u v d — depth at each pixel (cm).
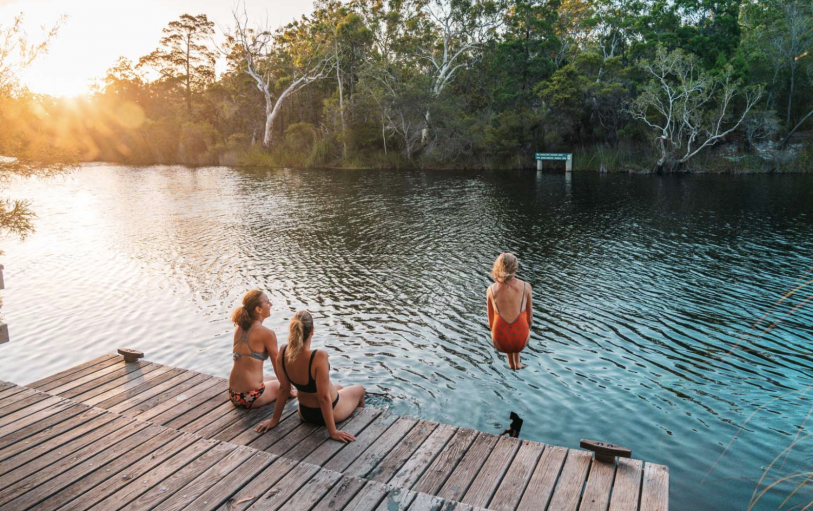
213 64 7400
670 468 614
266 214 2459
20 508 384
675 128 4338
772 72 4488
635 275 1411
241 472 427
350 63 6066
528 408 750
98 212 2553
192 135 6488
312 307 1182
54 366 910
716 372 854
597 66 4962
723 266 1484
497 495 425
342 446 500
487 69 5691
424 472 459
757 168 4066
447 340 996
